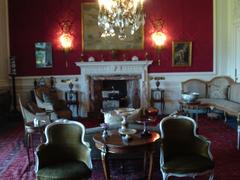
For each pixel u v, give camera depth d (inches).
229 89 323.3
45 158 140.4
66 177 129.6
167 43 355.9
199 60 358.0
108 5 222.2
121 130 160.9
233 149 216.7
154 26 352.8
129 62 348.2
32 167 188.1
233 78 337.7
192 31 354.9
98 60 354.9
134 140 146.9
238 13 318.7
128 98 361.1
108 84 364.5
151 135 154.9
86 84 354.3
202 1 352.2
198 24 354.0
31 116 221.6
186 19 353.7
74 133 146.9
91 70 352.5
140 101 356.8
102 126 161.8
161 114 356.2
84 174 133.9
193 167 138.4
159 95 357.1
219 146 224.1
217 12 352.2
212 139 242.8
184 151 152.6
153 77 357.7
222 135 254.8
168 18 353.4
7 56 351.9
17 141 250.4
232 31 339.6
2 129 294.2
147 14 352.2
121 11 221.0
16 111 338.0
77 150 146.3
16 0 349.4
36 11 351.3
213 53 356.2
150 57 356.2
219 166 183.3
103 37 352.5
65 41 351.6
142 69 353.4
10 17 350.9
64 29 351.9
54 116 259.1
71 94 352.2
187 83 340.2
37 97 294.4
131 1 221.9
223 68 357.4
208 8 352.8
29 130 191.5
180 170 138.3
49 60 354.9
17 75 354.9
